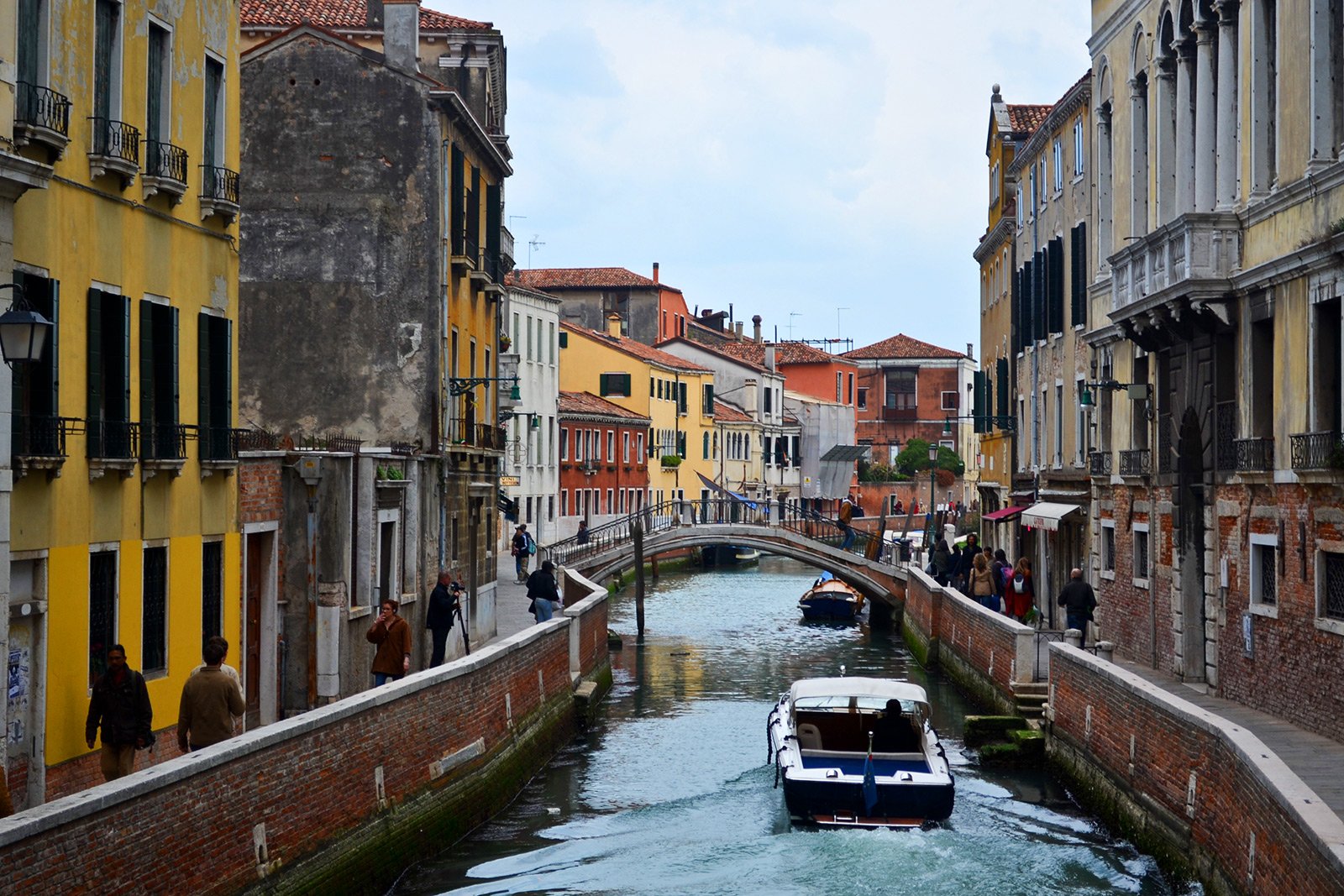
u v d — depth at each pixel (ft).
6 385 39.86
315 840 42.93
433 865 52.26
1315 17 56.95
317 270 85.35
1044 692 76.48
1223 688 68.18
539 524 178.40
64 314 44.42
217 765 37.19
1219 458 68.39
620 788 66.80
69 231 44.68
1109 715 57.41
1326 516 55.93
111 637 47.62
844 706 69.67
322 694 63.62
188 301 53.31
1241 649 65.67
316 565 63.98
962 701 94.38
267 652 62.64
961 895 48.03
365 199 85.25
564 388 222.89
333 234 85.35
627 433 214.07
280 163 85.56
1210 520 69.97
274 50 85.71
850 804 56.39
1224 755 42.70
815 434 290.35
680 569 222.89
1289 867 34.58
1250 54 64.80
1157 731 50.52
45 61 42.83
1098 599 91.86
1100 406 92.17
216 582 56.13
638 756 75.20
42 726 43.04
